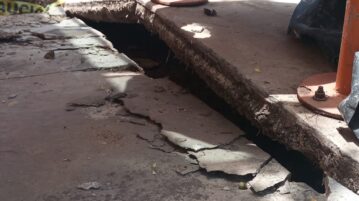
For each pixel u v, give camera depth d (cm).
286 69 173
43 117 170
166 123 164
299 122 146
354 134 136
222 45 192
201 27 211
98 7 289
